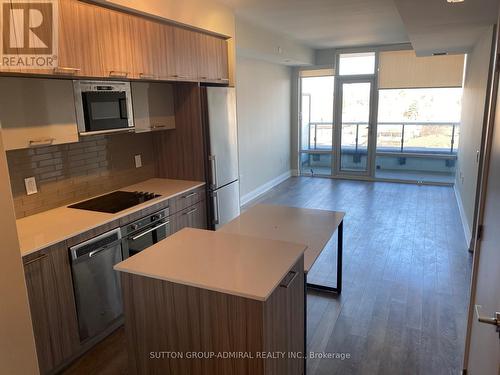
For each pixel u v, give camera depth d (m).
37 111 2.58
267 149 7.72
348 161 8.63
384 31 6.09
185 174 4.21
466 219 5.16
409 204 6.48
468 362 2.12
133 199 3.45
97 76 2.83
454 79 7.32
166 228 3.58
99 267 2.84
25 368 1.06
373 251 4.55
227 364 1.77
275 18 5.00
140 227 3.23
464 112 6.71
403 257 4.37
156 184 4.05
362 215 5.92
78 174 3.39
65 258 2.58
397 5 3.29
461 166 6.49
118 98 3.27
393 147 8.30
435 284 3.75
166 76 3.50
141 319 1.93
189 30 3.78
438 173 8.09
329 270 4.07
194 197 3.99
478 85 5.00
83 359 2.77
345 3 4.29
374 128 8.21
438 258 4.34
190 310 1.79
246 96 6.71
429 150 8.07
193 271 1.85
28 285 2.35
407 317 3.21
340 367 2.63
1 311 0.99
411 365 2.64
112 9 2.92
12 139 2.44
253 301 1.64
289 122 8.77
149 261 1.97
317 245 2.57
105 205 3.26
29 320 1.06
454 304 3.39
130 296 1.94
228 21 4.35
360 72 8.09
